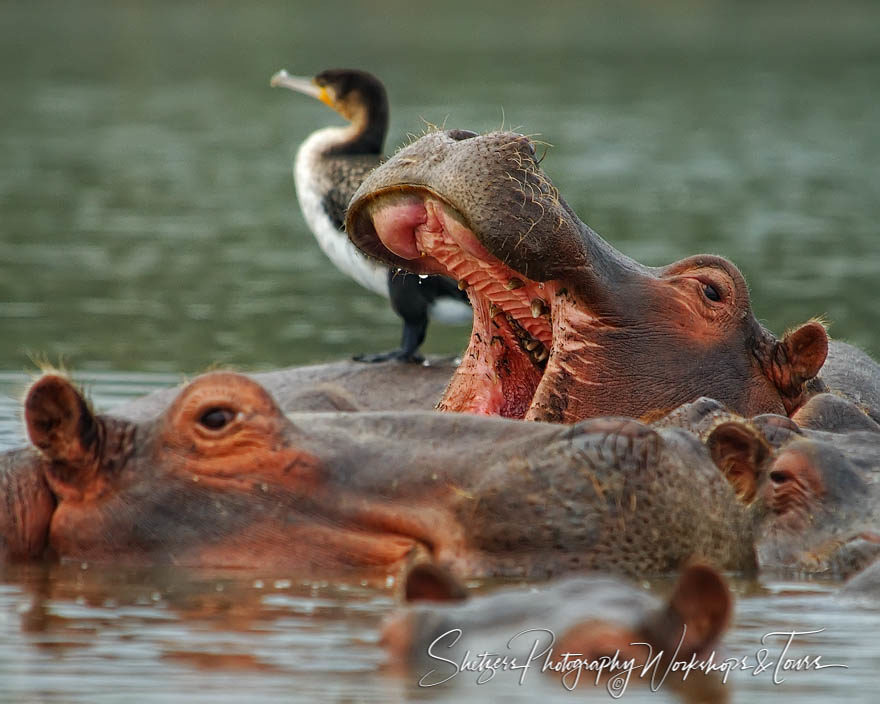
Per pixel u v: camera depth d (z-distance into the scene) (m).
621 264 29.72
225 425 22.11
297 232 90.81
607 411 28.55
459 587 17.94
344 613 19.61
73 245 82.00
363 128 59.97
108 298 65.88
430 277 46.19
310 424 22.39
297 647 18.11
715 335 29.61
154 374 48.69
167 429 22.27
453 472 21.62
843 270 74.19
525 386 29.59
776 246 83.25
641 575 21.11
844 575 23.31
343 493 21.73
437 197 26.59
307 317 62.53
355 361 40.78
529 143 27.08
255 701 16.22
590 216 94.12
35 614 19.58
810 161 134.38
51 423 22.06
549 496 21.16
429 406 36.25
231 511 21.86
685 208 100.00
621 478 21.30
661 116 169.38
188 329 58.59
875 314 61.62
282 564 21.62
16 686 16.70
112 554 22.03
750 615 20.38
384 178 27.23
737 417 26.48
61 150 129.75
